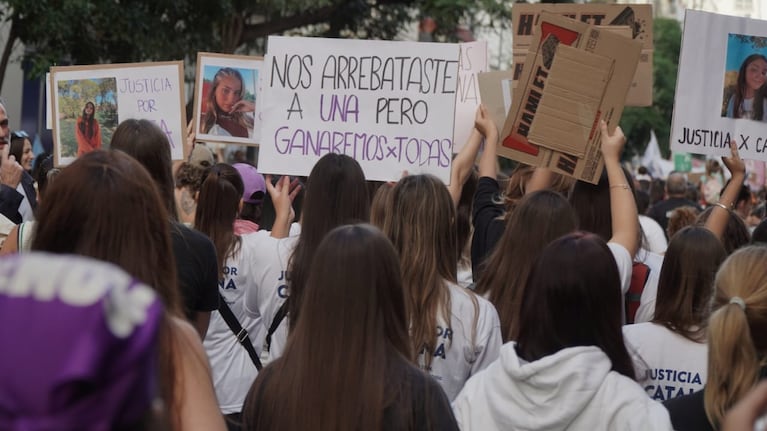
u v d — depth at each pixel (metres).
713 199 36.28
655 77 94.94
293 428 6.01
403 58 12.84
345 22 54.62
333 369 5.95
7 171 14.13
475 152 12.57
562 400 6.27
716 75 13.18
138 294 2.62
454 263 8.26
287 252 9.95
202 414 5.07
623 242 9.48
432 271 8.02
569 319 6.51
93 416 2.49
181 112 14.77
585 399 6.22
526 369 6.32
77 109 14.82
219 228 10.76
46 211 5.29
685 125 13.16
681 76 13.12
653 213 24.42
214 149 39.62
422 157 12.80
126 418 2.57
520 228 8.70
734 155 12.67
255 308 10.57
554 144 11.26
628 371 6.61
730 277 6.59
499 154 11.52
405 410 5.91
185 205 14.30
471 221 12.82
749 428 2.60
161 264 5.38
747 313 6.40
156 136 8.39
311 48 13.02
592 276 6.48
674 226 15.51
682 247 8.21
